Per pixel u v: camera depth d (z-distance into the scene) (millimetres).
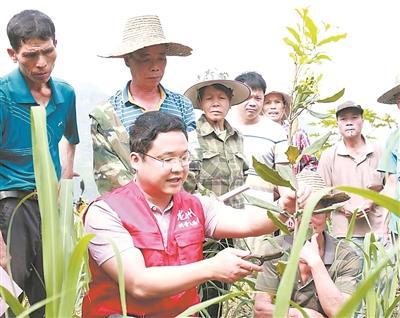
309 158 5000
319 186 3221
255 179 4344
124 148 3398
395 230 3678
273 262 3117
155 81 3572
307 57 2193
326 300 3049
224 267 2332
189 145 3656
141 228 2617
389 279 2648
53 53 3322
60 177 3637
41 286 3508
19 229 3410
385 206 1438
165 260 2631
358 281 3277
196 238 2742
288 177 2162
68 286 1655
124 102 3582
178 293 2469
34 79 3330
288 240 3064
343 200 3191
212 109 4008
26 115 3400
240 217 2826
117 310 2631
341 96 2195
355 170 5352
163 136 2633
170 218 2715
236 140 4105
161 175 2631
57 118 3547
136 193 2688
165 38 3557
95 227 2604
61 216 1958
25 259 3418
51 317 1716
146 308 2621
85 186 3617
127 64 3656
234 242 3670
